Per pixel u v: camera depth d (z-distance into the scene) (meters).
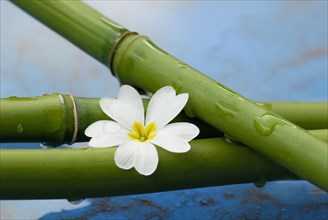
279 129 0.38
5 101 0.39
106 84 0.46
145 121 0.39
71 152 0.37
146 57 0.40
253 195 0.42
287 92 0.46
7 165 0.37
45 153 0.37
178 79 0.40
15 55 0.47
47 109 0.39
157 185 0.38
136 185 0.38
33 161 0.37
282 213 0.41
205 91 0.39
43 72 0.47
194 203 0.41
